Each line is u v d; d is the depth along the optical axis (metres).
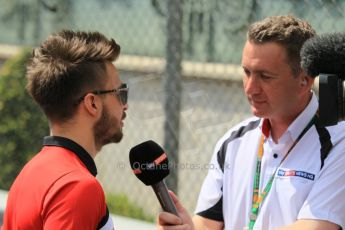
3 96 6.15
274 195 2.62
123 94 2.44
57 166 2.26
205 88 5.98
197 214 2.85
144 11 6.84
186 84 5.93
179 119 4.69
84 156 2.34
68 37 2.40
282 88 2.57
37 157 2.35
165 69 4.68
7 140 6.13
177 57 4.64
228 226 2.75
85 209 2.17
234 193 2.74
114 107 2.40
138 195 6.18
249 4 5.88
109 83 2.38
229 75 6.05
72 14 6.93
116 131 2.42
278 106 2.60
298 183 2.57
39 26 7.33
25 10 8.05
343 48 2.21
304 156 2.60
